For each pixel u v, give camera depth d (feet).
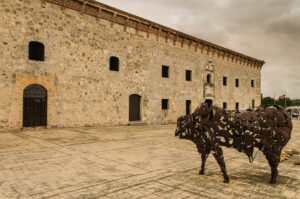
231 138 18.75
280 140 18.39
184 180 18.92
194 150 31.53
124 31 66.03
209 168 22.66
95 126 59.31
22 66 48.06
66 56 54.29
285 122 18.69
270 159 18.56
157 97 75.25
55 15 52.54
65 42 54.13
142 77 70.85
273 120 18.70
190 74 88.84
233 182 18.60
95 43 59.62
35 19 49.70
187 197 15.37
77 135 42.96
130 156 27.17
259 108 19.57
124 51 66.03
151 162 24.58
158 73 75.66
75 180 18.51
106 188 16.87
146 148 32.40
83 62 57.21
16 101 47.29
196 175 20.35
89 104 58.29
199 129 19.49
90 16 58.70
